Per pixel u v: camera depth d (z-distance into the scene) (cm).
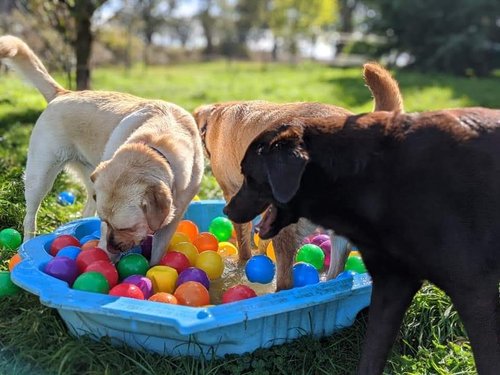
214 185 179
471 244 74
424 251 76
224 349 90
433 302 105
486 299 75
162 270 105
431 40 716
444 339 101
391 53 773
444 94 440
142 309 82
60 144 129
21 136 236
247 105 120
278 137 79
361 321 102
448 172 75
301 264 111
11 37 132
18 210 140
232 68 916
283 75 704
